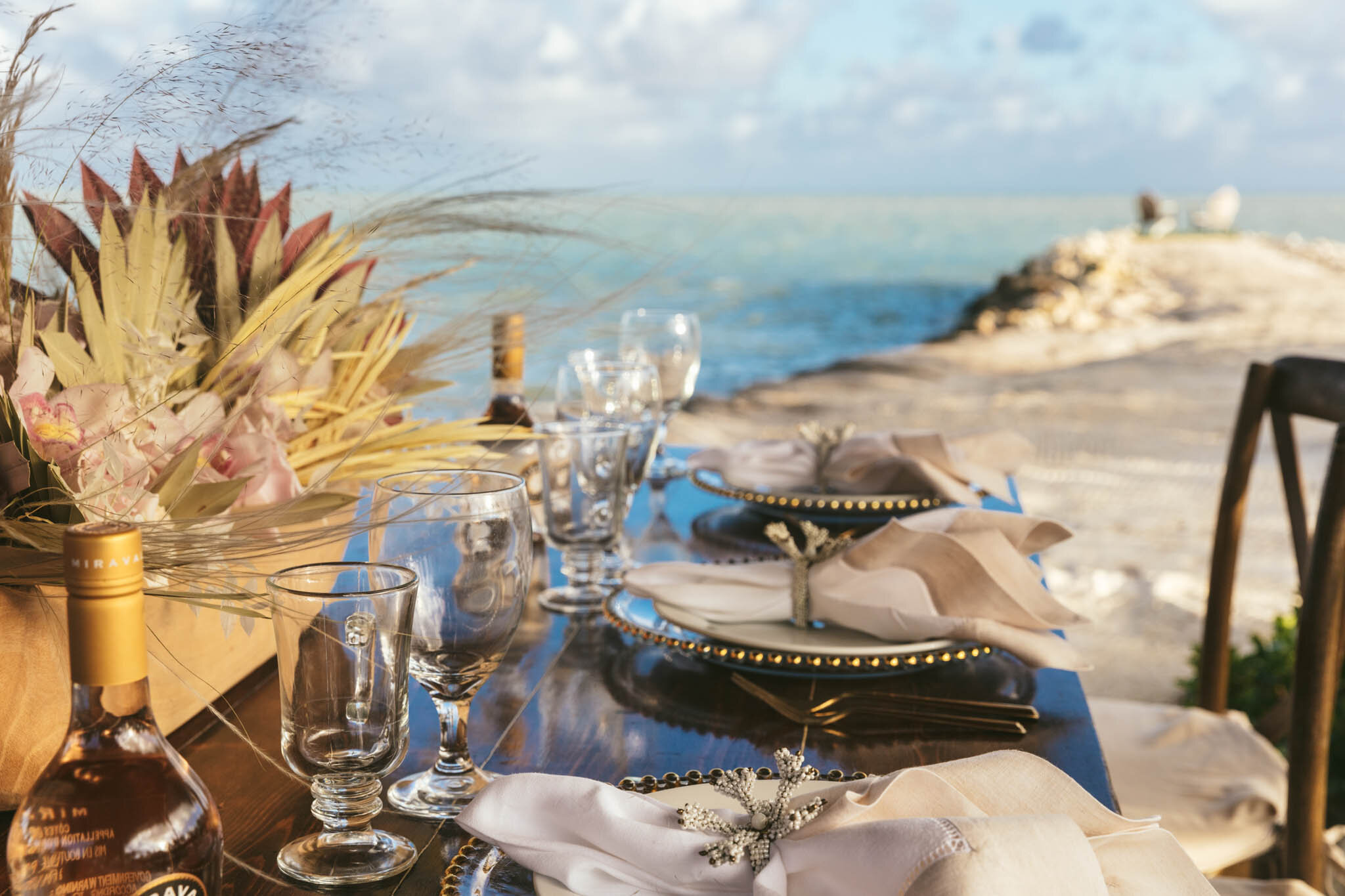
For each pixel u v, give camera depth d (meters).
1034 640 0.90
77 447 0.66
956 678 0.94
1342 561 1.41
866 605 0.93
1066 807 0.56
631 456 1.22
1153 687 3.58
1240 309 15.55
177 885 0.47
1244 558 5.22
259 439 0.79
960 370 12.65
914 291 19.50
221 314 0.76
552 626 1.08
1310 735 1.41
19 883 0.46
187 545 0.63
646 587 0.99
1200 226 22.38
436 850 0.64
